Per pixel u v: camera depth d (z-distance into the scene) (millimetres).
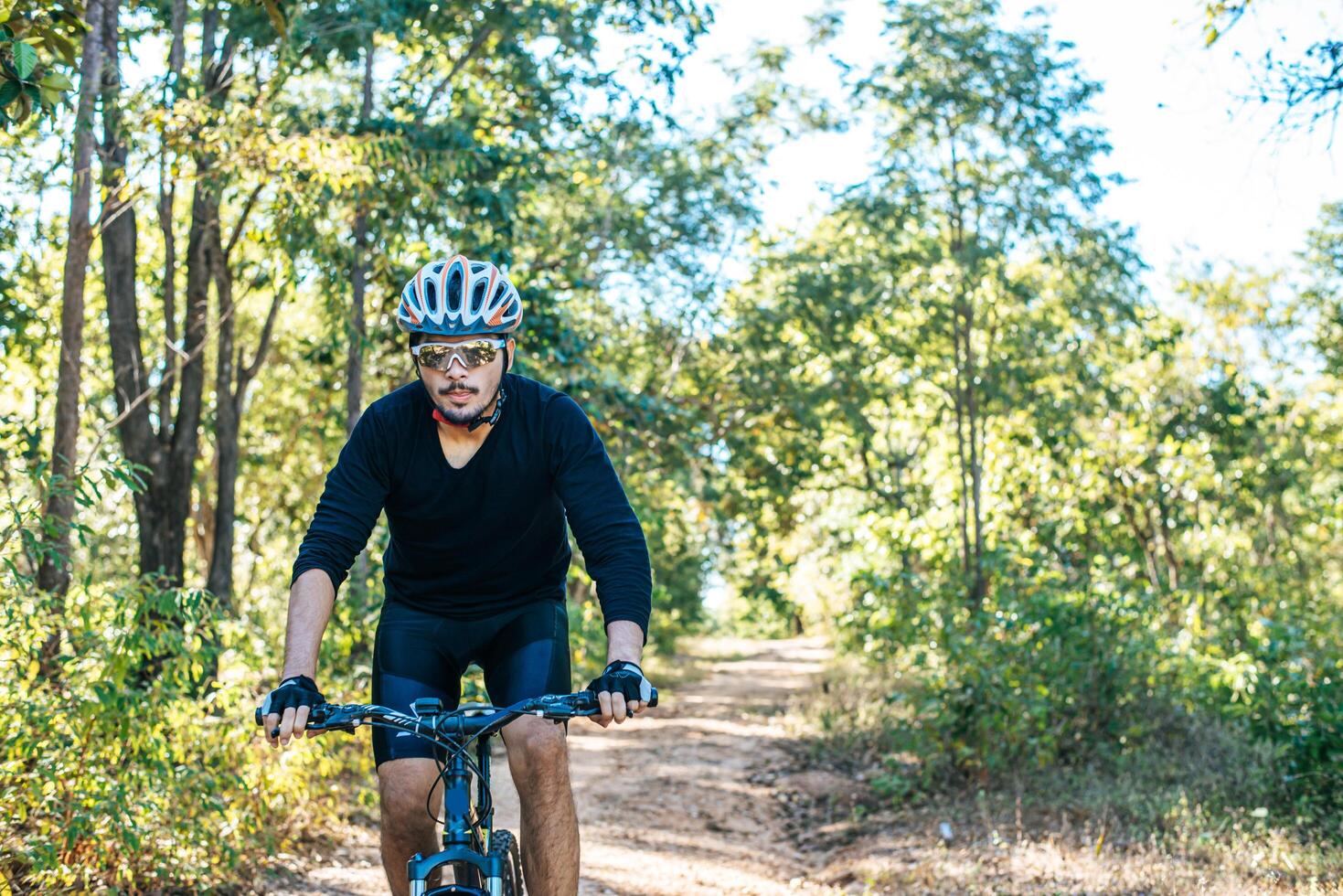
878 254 15969
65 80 5082
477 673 9117
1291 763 7590
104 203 8172
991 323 14977
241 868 6402
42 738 5320
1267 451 20297
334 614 9258
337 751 8203
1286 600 13664
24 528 5320
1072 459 15609
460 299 3107
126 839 5254
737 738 13664
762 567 26953
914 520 14227
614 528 3219
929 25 13508
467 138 11500
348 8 10805
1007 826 7793
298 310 18562
